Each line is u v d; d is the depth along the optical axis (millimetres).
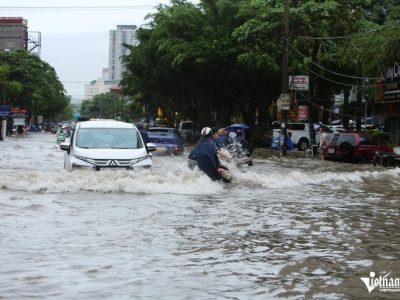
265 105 46156
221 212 9812
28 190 11711
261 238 7820
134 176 12648
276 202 11203
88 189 11953
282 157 29609
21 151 30234
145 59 47969
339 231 8414
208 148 13703
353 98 53656
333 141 28219
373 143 27828
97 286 5539
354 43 28375
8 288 5430
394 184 15148
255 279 5898
